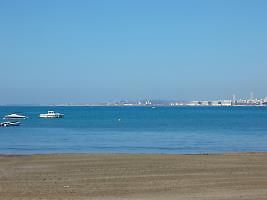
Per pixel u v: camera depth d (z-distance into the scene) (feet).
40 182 88.99
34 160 126.21
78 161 122.93
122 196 74.79
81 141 230.89
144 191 79.20
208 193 77.15
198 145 206.08
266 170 104.99
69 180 91.25
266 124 394.11
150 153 157.58
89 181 89.92
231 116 593.83
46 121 477.77
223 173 100.17
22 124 414.41
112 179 92.12
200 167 109.91
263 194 75.97
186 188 81.97
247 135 268.41
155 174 98.68
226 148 191.21
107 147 197.36
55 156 135.64
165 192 78.28
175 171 103.09
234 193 77.00
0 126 380.17
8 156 136.98
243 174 98.89
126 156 134.62
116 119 520.01
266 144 210.59
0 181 90.33
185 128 341.00
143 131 308.81
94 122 451.12
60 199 71.92
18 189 81.10
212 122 434.30
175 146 201.36
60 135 275.18
